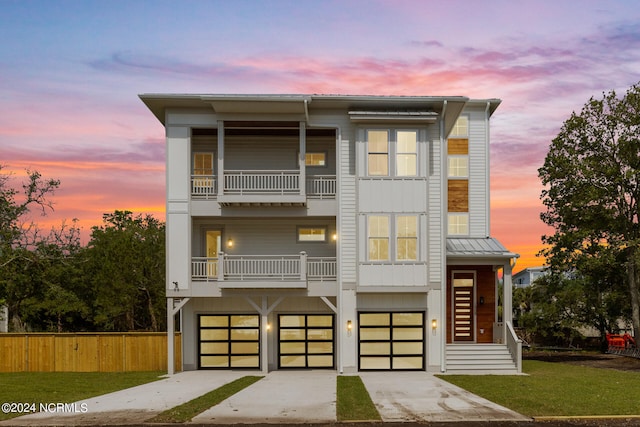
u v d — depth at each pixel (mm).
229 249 20938
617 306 29125
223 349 20844
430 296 19375
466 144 24859
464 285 23344
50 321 36938
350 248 19391
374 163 19312
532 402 13086
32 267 34031
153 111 19891
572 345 33531
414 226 19156
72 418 11375
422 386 15828
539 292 34156
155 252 36312
